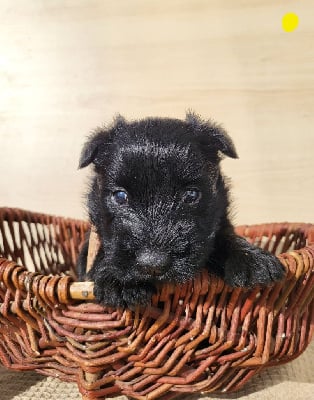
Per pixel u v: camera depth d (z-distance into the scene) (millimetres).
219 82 504
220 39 498
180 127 270
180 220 230
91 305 227
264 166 510
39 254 434
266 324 251
